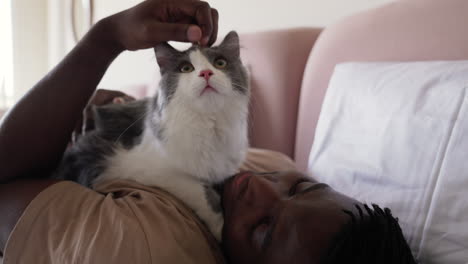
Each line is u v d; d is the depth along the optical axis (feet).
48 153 2.61
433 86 2.48
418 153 2.35
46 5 11.32
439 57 3.08
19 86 10.83
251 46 5.31
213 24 2.69
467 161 2.06
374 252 1.67
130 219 1.94
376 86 2.94
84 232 1.90
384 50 3.58
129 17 2.29
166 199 2.40
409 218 2.28
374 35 3.72
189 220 2.29
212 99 2.65
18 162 2.48
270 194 2.10
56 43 11.03
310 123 4.47
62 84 2.48
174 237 1.98
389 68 3.02
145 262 1.74
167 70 2.91
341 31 4.17
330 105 3.44
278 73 4.90
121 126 3.23
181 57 2.91
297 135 4.70
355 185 2.79
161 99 2.83
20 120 2.44
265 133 5.10
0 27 10.21
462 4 3.03
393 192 2.44
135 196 2.35
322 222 1.73
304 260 1.68
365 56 3.76
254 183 2.23
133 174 2.78
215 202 2.55
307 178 2.32
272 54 4.99
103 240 1.82
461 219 2.02
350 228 1.68
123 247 1.78
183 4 2.31
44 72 11.57
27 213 2.07
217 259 2.20
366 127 2.86
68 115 2.57
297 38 4.93
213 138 2.74
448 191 2.10
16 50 10.68
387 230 1.73
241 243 2.03
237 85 2.89
